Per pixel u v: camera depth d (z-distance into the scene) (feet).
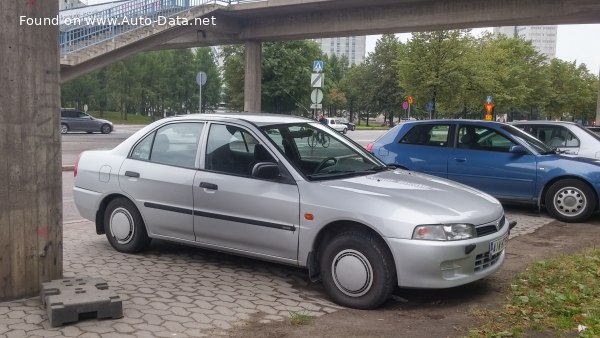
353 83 283.59
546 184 29.43
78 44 88.17
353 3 92.43
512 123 38.17
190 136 19.89
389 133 34.78
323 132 20.38
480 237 15.89
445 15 88.22
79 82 232.32
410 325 14.52
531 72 151.84
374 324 14.60
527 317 14.67
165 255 21.29
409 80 97.25
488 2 84.53
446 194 17.03
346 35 102.58
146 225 20.43
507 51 142.00
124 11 91.09
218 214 18.38
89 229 26.04
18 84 14.46
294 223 16.84
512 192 30.27
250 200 17.66
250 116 19.84
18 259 14.89
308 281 18.53
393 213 15.35
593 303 15.47
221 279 18.47
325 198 16.39
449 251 15.02
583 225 28.17
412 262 14.97
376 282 15.47
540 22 84.89
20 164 14.66
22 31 14.46
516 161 30.12
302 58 154.40
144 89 244.83
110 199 21.57
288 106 158.51
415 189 17.08
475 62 98.07
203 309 15.46
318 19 100.37
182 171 19.43
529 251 22.70
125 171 20.80
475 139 31.81
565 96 196.75
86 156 22.34
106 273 18.74
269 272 19.43
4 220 14.55
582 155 34.91
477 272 15.93
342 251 15.96
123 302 15.74
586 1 70.28
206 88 279.08
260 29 106.42
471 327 14.25
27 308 14.55
